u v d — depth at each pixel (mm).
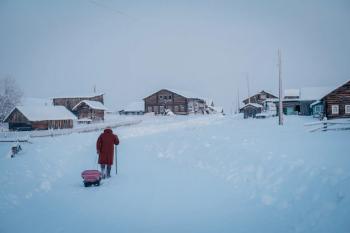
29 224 6770
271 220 6102
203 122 45656
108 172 11320
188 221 6387
